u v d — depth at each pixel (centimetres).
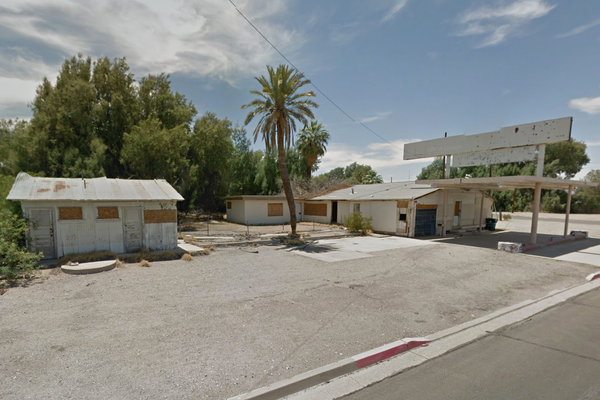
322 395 355
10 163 1933
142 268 963
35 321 542
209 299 674
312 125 3419
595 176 4881
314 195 2964
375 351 445
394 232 2006
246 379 372
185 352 438
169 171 2334
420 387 370
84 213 1075
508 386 371
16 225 922
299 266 1024
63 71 2375
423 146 1864
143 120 2480
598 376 396
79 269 880
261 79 1691
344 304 659
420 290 779
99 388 351
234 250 1333
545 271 1032
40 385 355
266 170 3712
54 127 2108
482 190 2302
